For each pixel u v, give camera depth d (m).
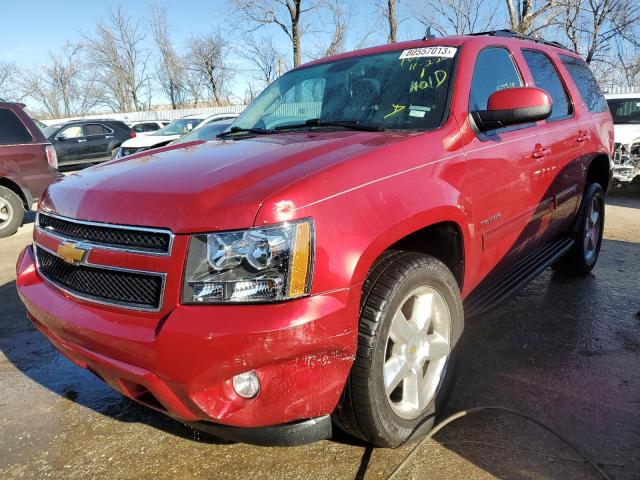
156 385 1.97
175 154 2.79
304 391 1.97
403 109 3.01
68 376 3.42
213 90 38.84
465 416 2.71
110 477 2.40
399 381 2.37
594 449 2.42
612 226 7.26
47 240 2.51
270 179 2.10
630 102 10.73
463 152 2.76
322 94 3.45
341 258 2.00
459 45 3.24
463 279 2.81
